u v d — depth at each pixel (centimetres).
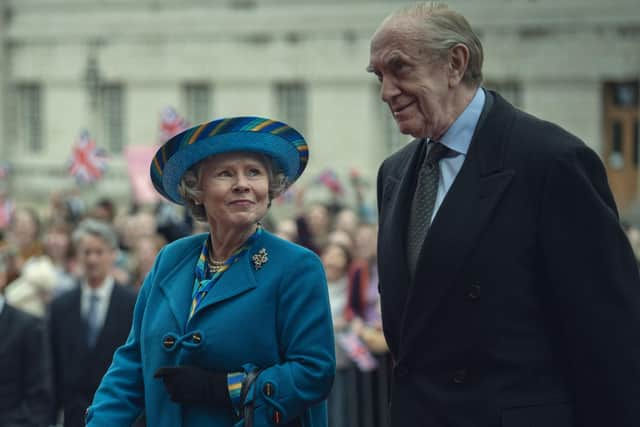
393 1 6988
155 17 7556
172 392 795
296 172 860
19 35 7988
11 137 8062
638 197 6400
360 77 7062
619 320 755
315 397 802
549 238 770
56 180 7881
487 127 805
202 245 867
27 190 7938
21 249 2659
